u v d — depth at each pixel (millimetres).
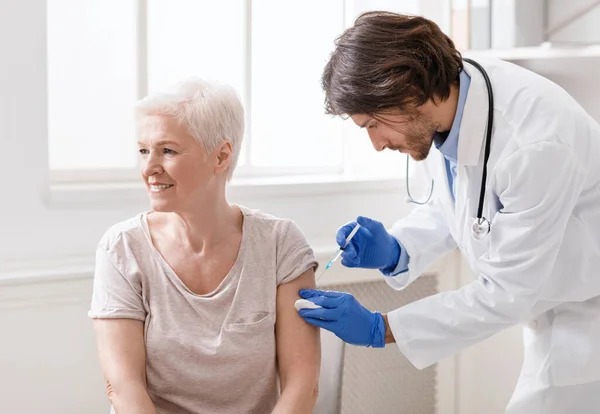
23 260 1967
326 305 1629
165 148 1575
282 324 1653
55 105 2270
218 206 1654
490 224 1645
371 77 1462
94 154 2338
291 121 2750
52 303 1979
